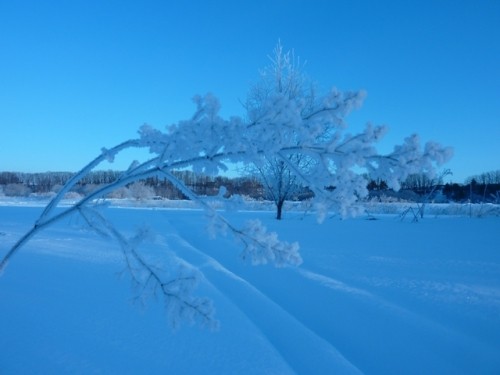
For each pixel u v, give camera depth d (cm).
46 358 302
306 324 527
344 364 381
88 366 296
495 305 550
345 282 670
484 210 2386
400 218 2225
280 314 497
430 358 433
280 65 1923
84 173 229
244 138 188
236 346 353
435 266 797
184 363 317
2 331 338
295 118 180
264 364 327
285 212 2534
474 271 753
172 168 210
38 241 835
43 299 423
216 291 520
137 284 229
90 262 630
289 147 200
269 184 2044
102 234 230
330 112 196
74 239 891
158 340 349
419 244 1122
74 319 378
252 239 220
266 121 184
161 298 445
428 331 480
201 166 201
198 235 1276
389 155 192
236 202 218
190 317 209
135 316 397
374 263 822
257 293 571
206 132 184
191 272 215
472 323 497
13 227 1118
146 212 2170
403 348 453
